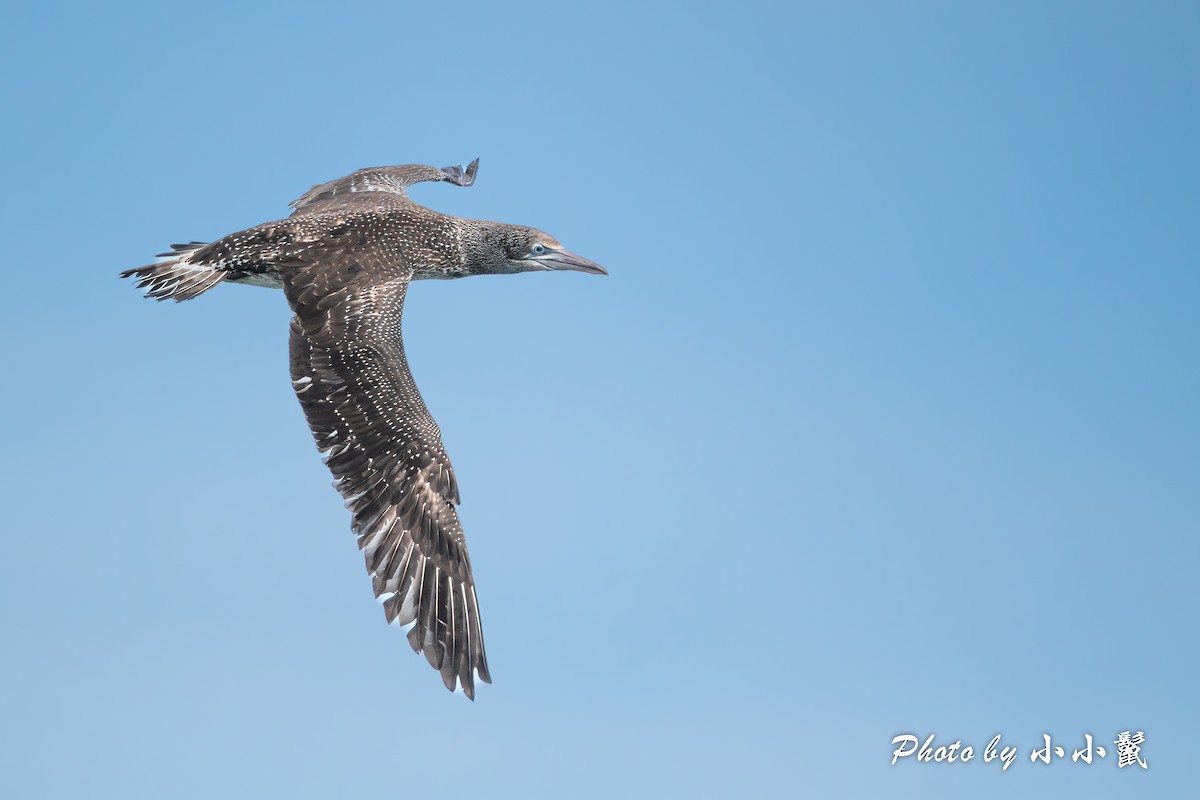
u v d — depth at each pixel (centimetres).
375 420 1550
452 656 1500
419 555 1523
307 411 1571
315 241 1744
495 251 1984
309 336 1627
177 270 1720
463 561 1537
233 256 1711
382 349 1602
